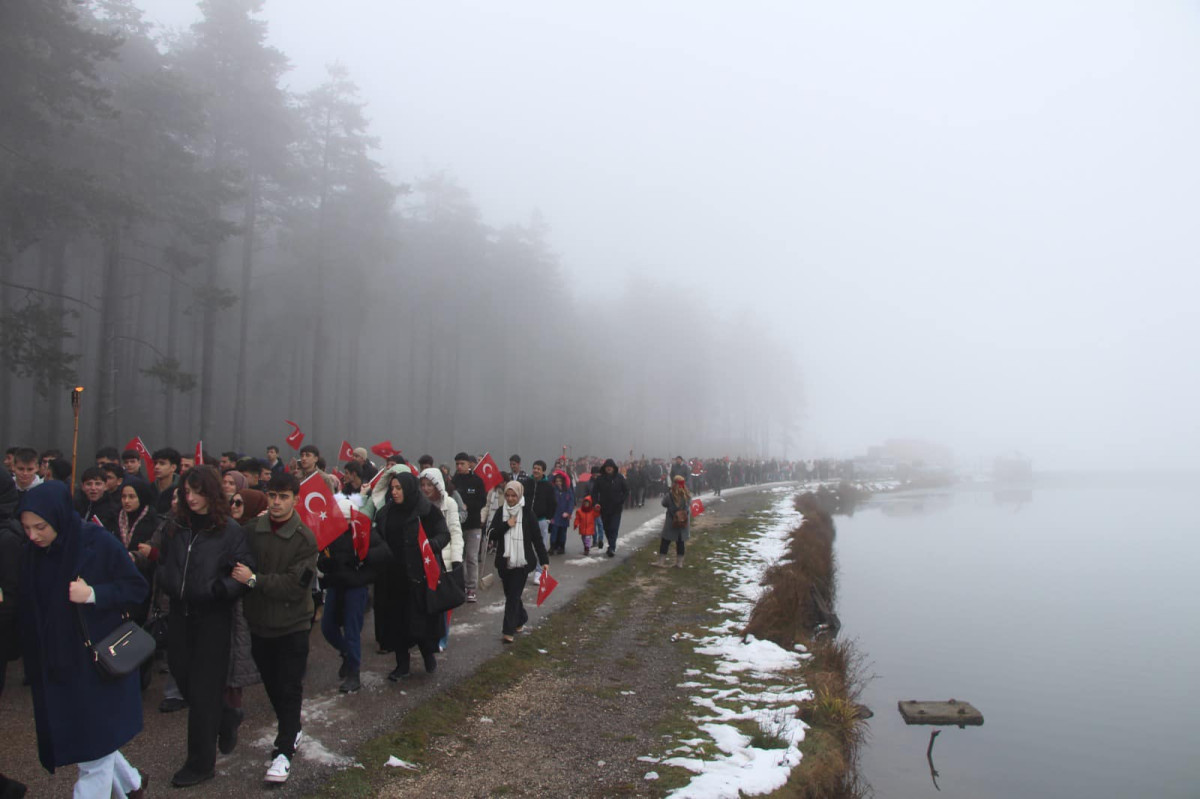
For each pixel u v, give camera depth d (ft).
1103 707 32.86
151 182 84.23
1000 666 38.91
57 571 12.71
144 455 32.65
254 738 18.85
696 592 42.04
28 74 64.18
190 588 15.56
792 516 85.20
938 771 24.13
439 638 24.36
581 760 19.38
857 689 31.37
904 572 68.23
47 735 12.53
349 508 22.25
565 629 32.60
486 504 38.86
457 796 16.90
